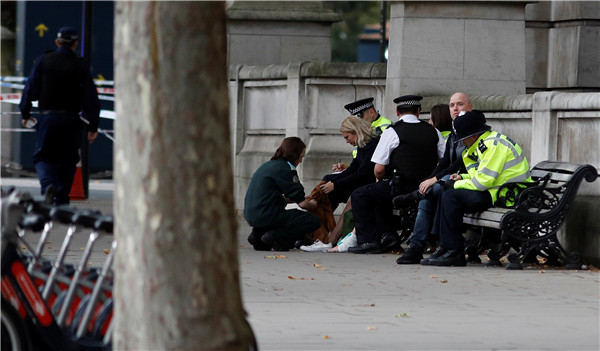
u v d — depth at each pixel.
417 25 38.34
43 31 73.50
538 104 30.39
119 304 11.47
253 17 51.28
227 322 11.33
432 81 38.50
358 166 33.12
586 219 28.16
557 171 28.36
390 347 16.48
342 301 21.45
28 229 15.52
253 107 46.28
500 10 38.56
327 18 51.66
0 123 73.19
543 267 27.98
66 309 14.55
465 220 29.08
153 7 11.07
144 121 11.12
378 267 27.72
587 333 18.02
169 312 11.20
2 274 14.05
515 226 27.41
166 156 11.11
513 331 18.12
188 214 11.16
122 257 11.38
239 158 46.25
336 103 41.50
